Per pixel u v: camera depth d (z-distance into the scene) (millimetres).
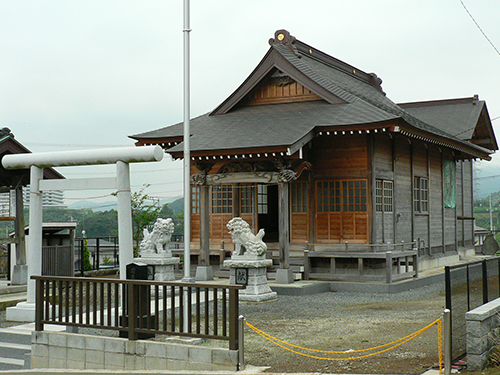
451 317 8430
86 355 10273
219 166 22500
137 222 29844
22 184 18531
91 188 13273
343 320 13117
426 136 20719
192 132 20984
